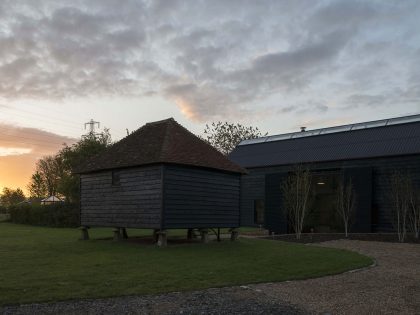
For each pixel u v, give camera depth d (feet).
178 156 51.67
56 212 102.63
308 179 75.72
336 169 86.99
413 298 27.58
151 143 55.67
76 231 81.15
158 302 25.62
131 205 53.42
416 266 40.04
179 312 23.68
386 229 77.97
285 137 109.50
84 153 125.49
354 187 81.87
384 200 78.74
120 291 27.61
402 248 54.24
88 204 60.03
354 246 56.49
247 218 102.68
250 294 28.02
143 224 51.55
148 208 51.11
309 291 29.19
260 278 32.63
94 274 32.42
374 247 55.31
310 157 92.07
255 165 100.63
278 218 91.09
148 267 35.86
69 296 26.02
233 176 59.06
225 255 43.80
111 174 56.70
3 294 26.16
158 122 61.77
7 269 34.14
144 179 52.03
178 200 51.13
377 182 80.33
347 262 40.55
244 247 50.93
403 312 24.43
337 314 23.99
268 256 43.47
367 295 28.25
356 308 25.17
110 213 56.29
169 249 47.50
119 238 56.54
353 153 85.30
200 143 59.06
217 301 26.07
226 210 57.52
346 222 72.90
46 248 48.03
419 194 69.21
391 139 84.58
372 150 83.30
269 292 28.71
